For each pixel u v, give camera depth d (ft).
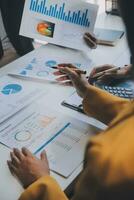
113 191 1.47
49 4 4.93
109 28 5.59
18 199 2.39
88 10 4.92
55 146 3.03
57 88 4.05
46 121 3.39
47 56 4.91
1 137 3.15
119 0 1.51
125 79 4.05
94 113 3.34
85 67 4.55
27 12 5.01
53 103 3.74
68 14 4.97
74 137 3.16
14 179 2.70
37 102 3.75
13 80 4.23
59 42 5.13
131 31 1.52
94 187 1.53
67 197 2.35
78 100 3.79
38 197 2.28
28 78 4.26
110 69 4.22
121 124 1.68
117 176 1.48
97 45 5.17
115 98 3.26
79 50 5.08
